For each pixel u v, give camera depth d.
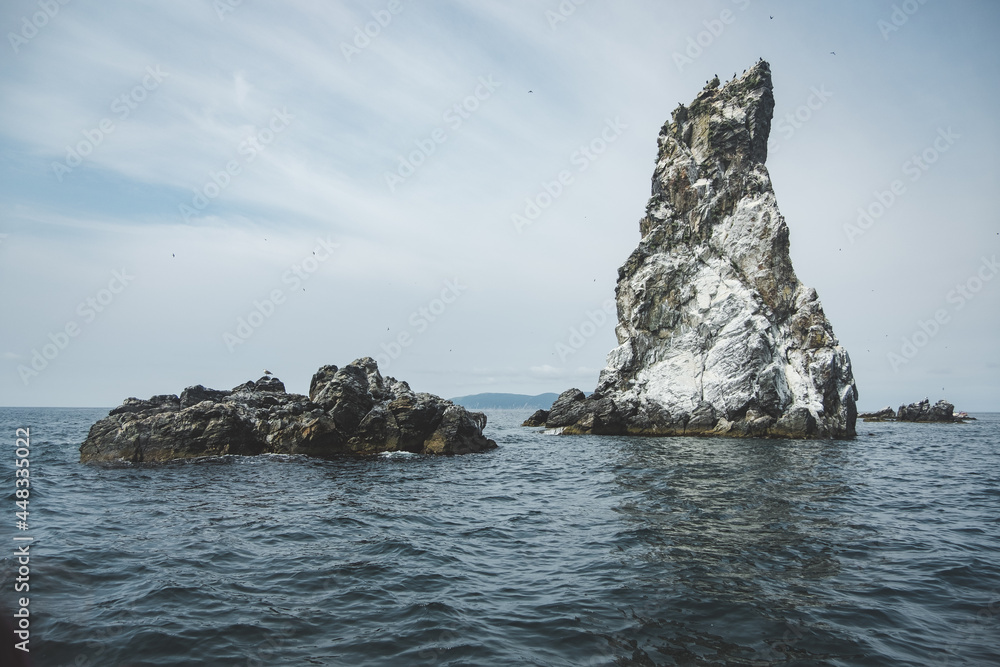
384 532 15.96
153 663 7.94
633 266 63.19
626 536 15.02
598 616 9.80
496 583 11.52
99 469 29.38
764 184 59.16
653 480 25.06
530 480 26.75
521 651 8.52
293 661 8.10
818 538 14.79
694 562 12.73
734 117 61.91
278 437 36.78
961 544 14.38
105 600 10.27
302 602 10.40
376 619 9.64
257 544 14.49
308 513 18.58
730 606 10.23
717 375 54.09
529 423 82.75
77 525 16.28
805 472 27.64
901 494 21.73
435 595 10.80
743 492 21.64
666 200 63.56
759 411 51.81
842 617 9.78
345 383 39.22
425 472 29.84
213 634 8.92
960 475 27.66
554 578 11.80
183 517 17.70
